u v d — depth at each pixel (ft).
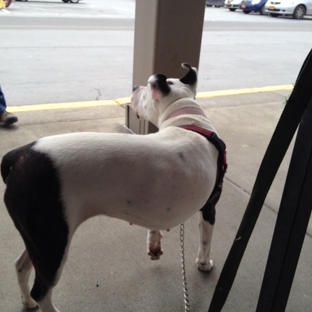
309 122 4.44
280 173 12.28
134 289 7.54
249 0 61.41
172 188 5.84
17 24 35.55
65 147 5.34
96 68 23.00
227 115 16.80
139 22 12.43
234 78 23.38
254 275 8.12
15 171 5.28
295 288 7.84
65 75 21.12
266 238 9.25
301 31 45.70
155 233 7.58
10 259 7.90
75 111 15.81
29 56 24.57
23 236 5.55
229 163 12.66
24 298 6.80
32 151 5.30
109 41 31.19
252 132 15.15
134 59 13.21
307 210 4.86
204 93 19.72
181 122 6.81
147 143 5.83
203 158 6.27
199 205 6.47
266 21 53.06
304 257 8.70
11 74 20.53
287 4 56.65
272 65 27.58
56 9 50.83
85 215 5.75
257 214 4.97
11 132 13.26
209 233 7.59
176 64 12.43
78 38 31.53
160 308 7.18
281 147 4.50
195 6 11.83
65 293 7.28
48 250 5.45
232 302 7.43
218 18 53.62
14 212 5.36
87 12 50.26
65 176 5.21
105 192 5.50
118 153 5.50
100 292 7.39
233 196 10.82
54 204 5.21
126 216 6.00
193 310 7.20
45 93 17.93
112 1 73.56
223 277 5.57
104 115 15.64
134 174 5.55
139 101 8.09
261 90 20.88
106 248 8.52
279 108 18.07
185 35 12.12
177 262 8.32
